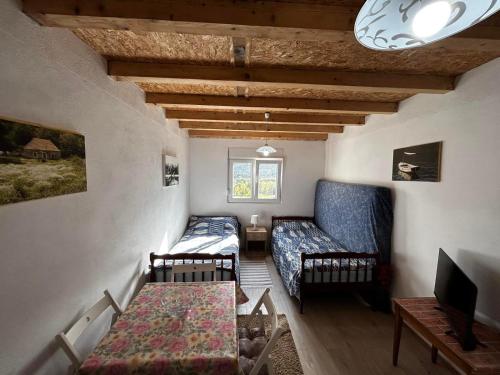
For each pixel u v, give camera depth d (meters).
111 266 1.73
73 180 1.28
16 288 0.96
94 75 1.52
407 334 2.30
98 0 1.06
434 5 0.67
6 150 0.90
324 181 4.41
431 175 2.11
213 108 2.82
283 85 1.88
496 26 1.20
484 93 1.67
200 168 4.70
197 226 4.12
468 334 1.37
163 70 1.73
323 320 2.52
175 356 1.12
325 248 3.33
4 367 0.92
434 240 2.10
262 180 4.82
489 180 1.63
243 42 1.47
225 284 1.83
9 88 0.93
